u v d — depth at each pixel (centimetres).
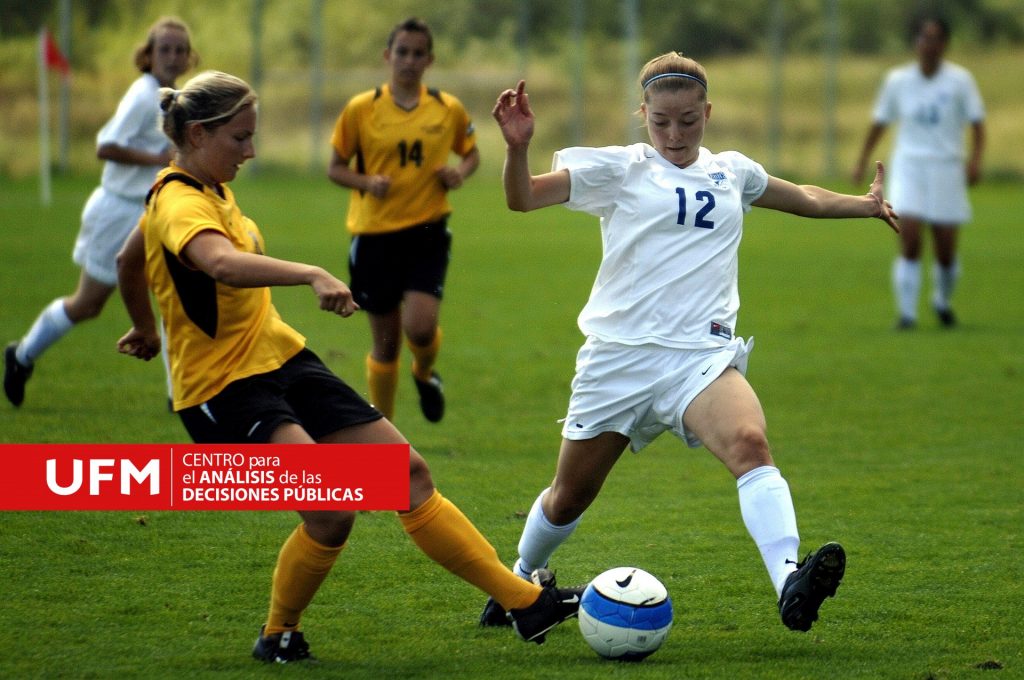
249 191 8550
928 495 2303
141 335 1691
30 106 9562
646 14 10462
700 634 1596
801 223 7956
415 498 1473
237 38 9919
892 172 4316
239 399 1431
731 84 10156
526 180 1530
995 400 3156
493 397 3159
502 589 1494
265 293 1501
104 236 2742
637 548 1978
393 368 2762
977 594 1753
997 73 11106
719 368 1527
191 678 1412
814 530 2083
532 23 10325
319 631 1591
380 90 2755
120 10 9925
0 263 5041
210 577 1791
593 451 1582
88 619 1608
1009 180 10069
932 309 4731
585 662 1488
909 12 10631
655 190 1566
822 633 1597
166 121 1441
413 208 2711
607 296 1584
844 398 3186
